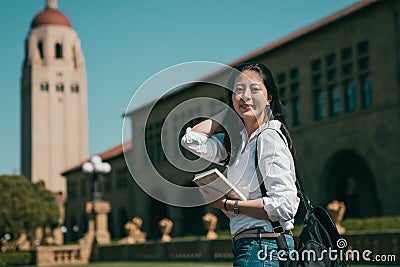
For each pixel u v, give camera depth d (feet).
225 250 69.97
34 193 168.96
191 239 82.38
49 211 171.83
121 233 184.85
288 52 116.78
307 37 111.65
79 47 394.52
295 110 115.85
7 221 156.04
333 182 111.96
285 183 8.40
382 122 95.96
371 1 97.45
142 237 97.14
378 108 96.73
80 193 224.53
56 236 232.94
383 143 95.66
